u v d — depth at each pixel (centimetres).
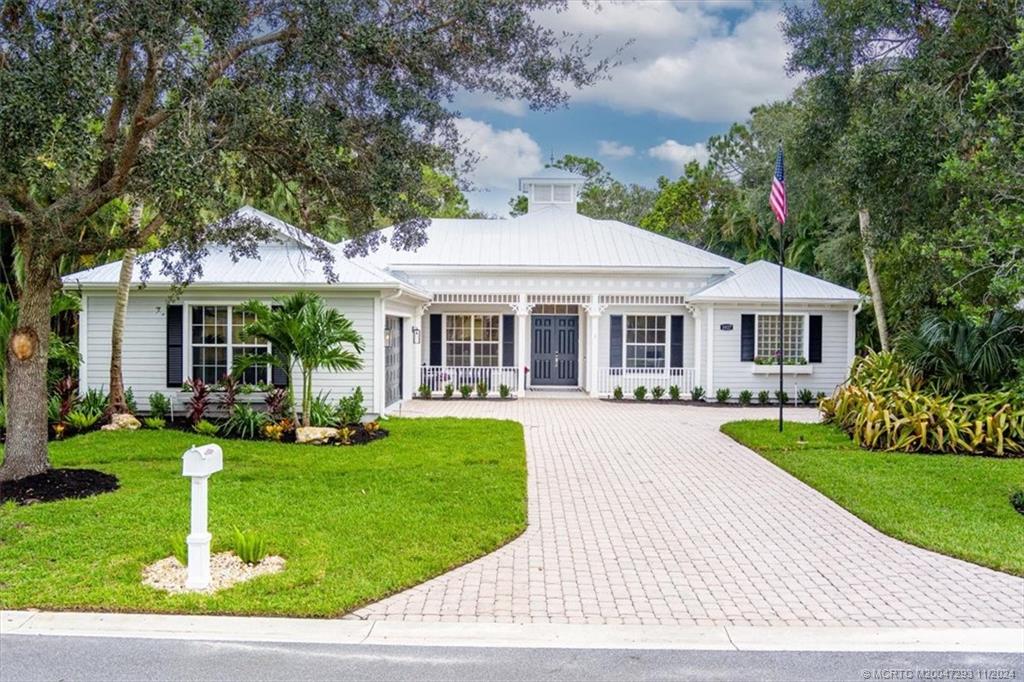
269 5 786
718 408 1916
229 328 1538
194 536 566
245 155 990
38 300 890
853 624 530
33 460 884
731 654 480
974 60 1256
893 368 1409
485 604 558
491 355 2212
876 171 1259
